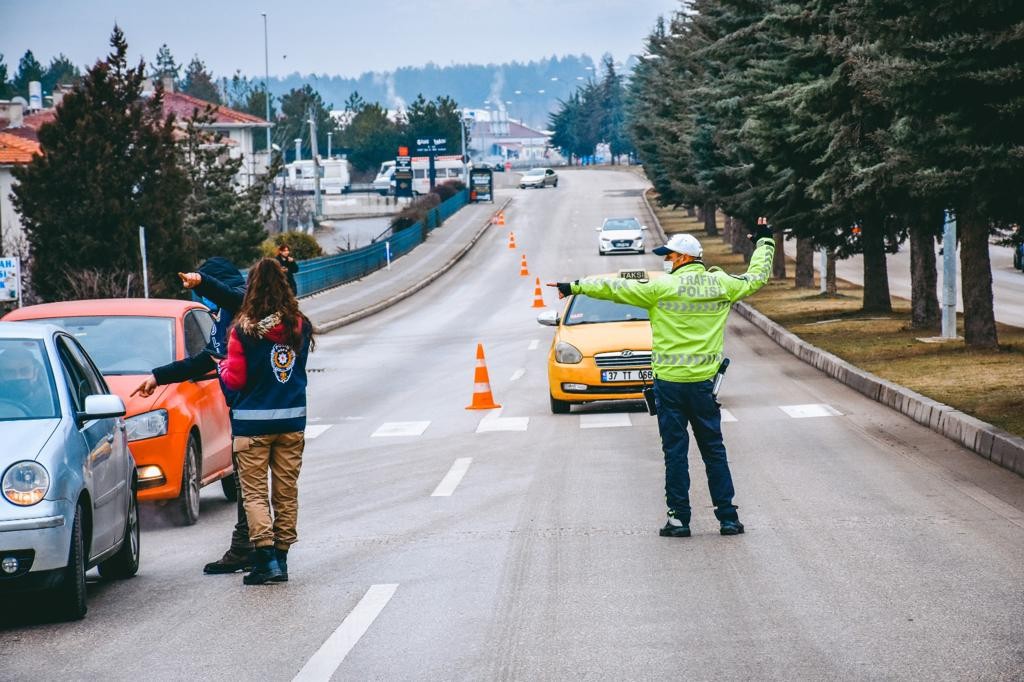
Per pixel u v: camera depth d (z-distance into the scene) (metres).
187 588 15.74
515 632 12.88
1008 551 16.03
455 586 15.03
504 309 82.88
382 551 17.36
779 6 45.03
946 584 14.38
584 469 24.30
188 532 20.39
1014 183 27.11
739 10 58.66
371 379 45.91
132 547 16.83
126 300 23.80
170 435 20.50
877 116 42.81
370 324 76.06
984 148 26.06
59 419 14.84
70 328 22.50
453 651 12.24
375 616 13.73
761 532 17.77
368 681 11.36
